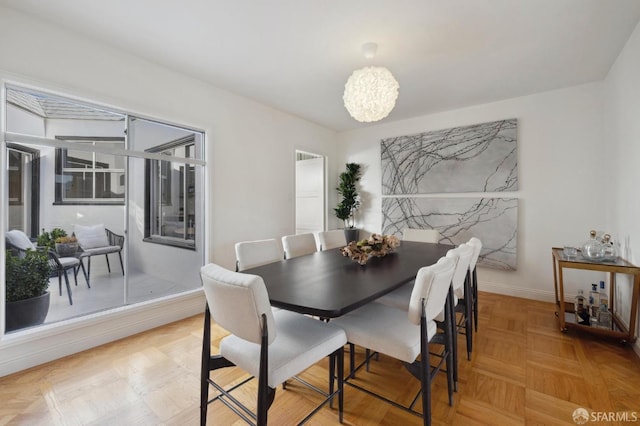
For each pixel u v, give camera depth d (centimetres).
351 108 245
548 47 258
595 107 331
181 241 325
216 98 342
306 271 203
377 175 502
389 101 237
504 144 382
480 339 264
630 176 256
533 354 236
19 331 218
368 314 181
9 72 206
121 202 280
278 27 229
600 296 288
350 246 244
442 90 352
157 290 305
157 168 305
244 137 375
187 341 260
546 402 178
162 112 292
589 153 336
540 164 363
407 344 148
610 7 205
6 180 216
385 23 223
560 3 201
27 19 214
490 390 190
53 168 241
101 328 253
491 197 394
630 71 247
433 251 282
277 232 420
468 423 161
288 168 440
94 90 247
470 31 234
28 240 229
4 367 206
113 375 207
